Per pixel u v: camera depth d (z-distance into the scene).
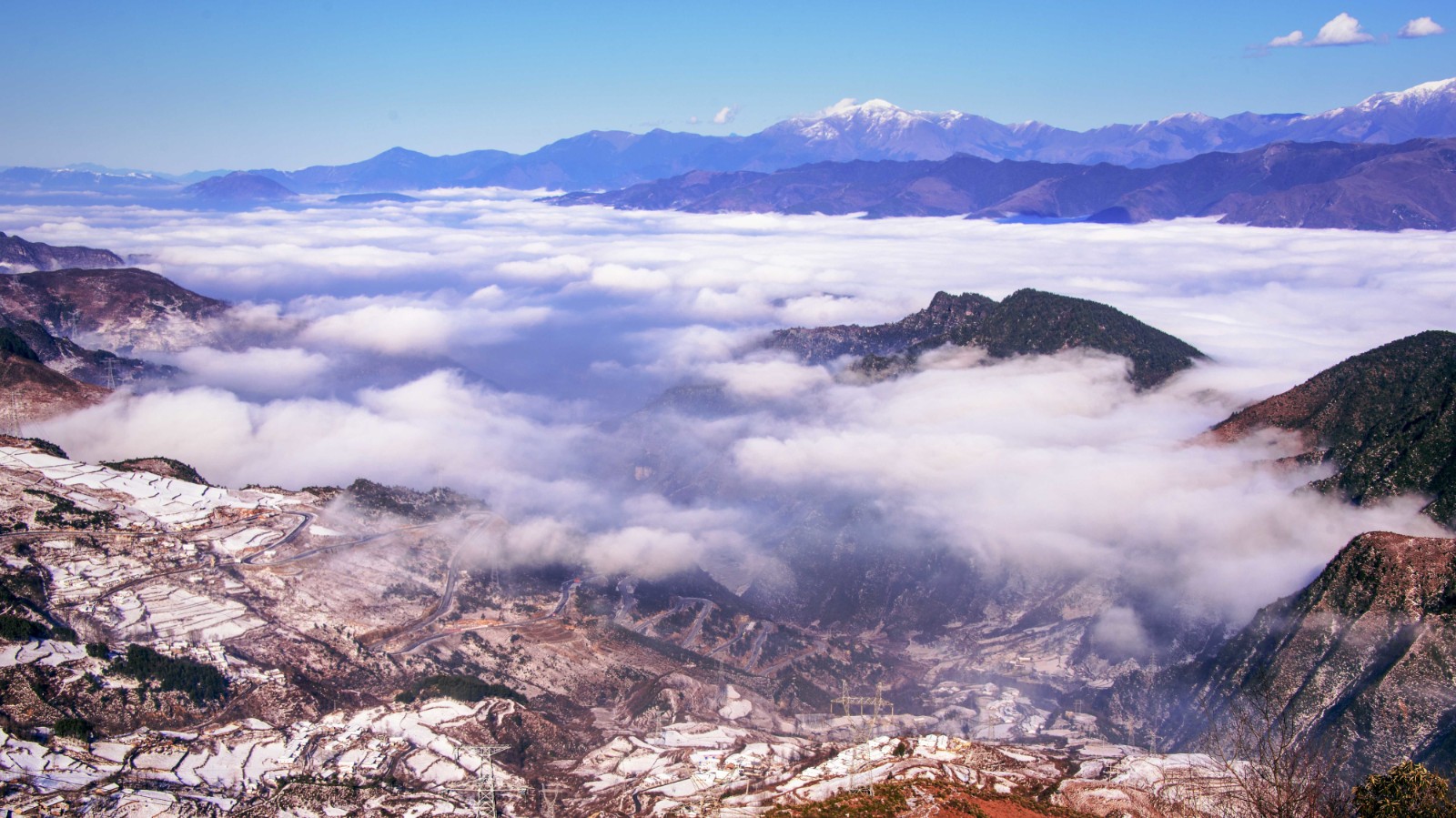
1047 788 163.88
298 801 167.75
